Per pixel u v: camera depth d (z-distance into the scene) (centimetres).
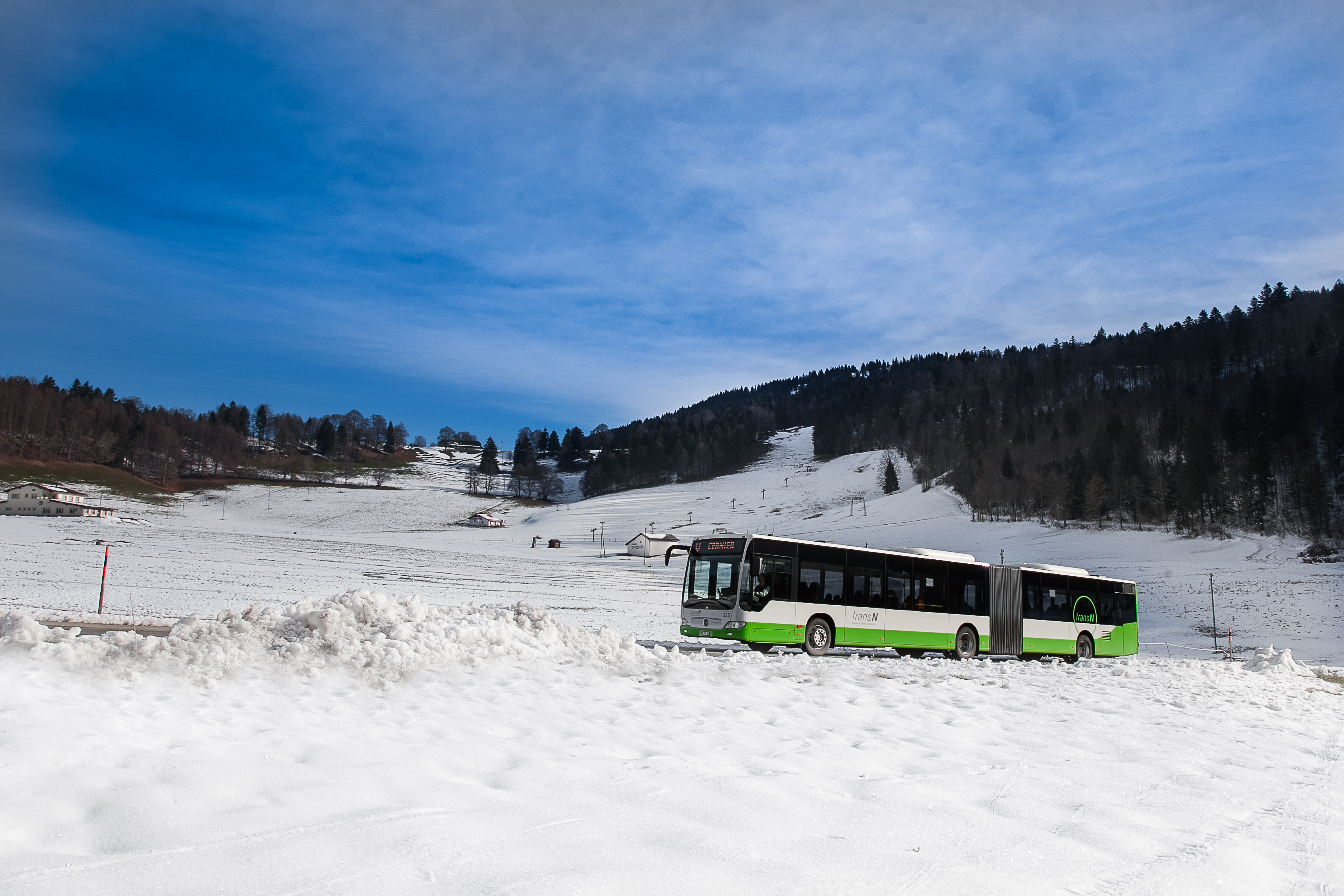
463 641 1148
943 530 11912
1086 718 1098
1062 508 11894
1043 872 491
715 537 2003
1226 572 6775
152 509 14362
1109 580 2756
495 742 704
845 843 504
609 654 1320
